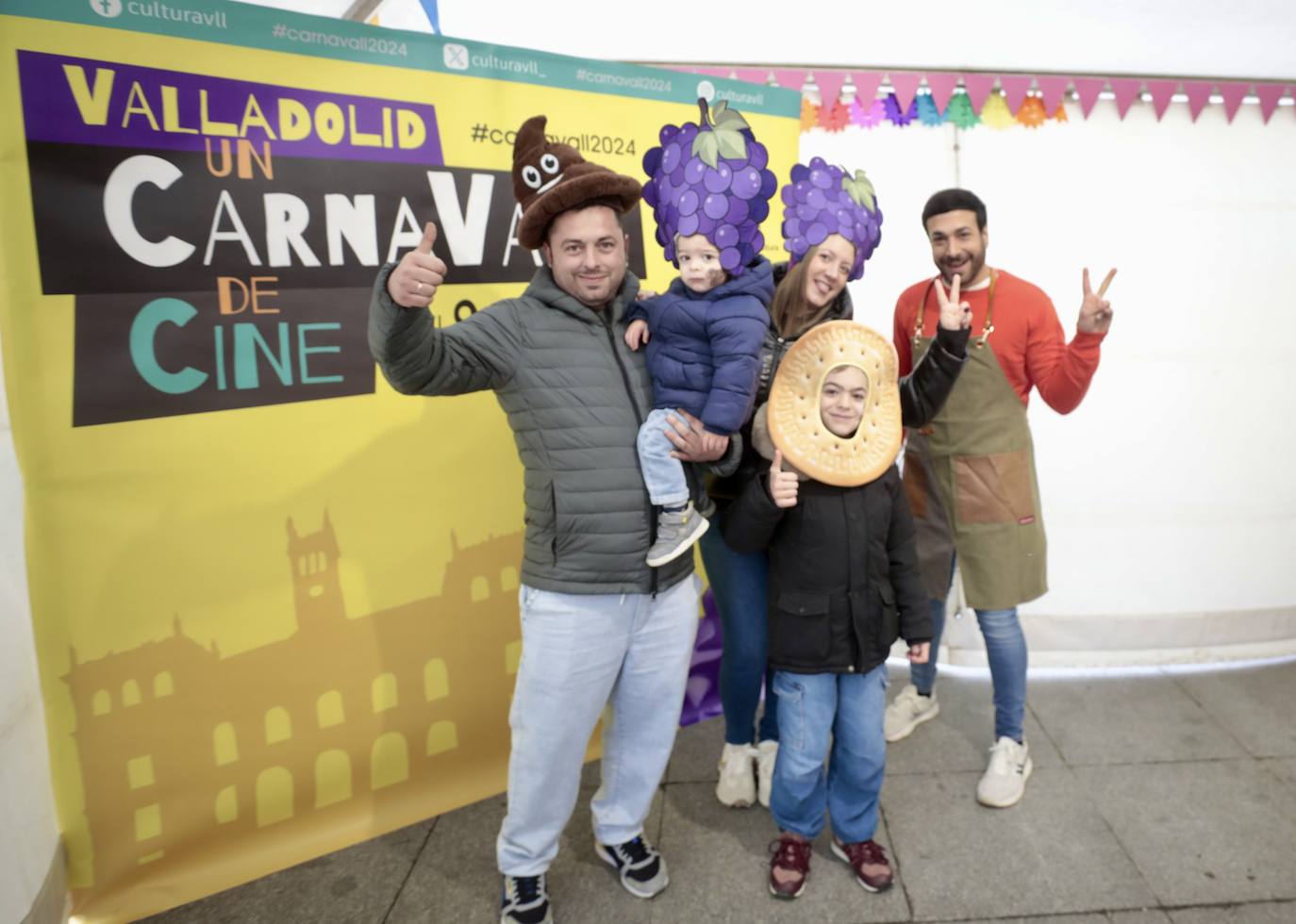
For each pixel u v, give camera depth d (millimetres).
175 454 1922
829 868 2096
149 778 2002
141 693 1964
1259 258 2910
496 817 2391
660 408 1672
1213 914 1904
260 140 1921
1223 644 3205
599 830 2027
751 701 2287
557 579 1665
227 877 2111
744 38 2615
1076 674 3162
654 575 1724
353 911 2025
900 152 2811
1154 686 3045
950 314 1866
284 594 2113
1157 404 2994
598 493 1636
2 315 1710
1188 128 2803
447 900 2053
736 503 1824
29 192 1701
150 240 1828
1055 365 2252
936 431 2373
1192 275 2906
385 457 2201
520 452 1723
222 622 2039
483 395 2326
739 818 2316
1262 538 3135
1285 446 3064
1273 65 2732
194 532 1973
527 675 1736
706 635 2859
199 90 1837
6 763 1647
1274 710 2850
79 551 1848
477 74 2176
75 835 1931
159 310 1858
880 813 2314
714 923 1923
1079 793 2387
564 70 2303
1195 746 2629
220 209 1896
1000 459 2297
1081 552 3113
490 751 2500
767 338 1820
